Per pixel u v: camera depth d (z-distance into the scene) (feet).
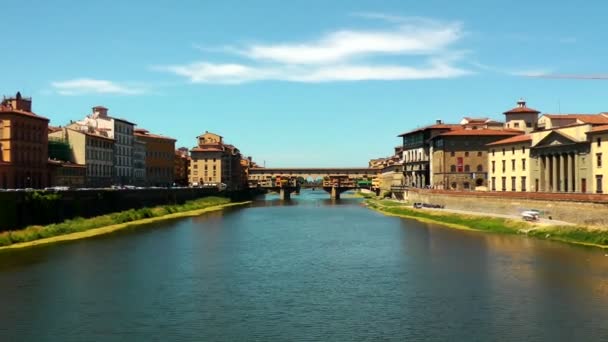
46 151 468.34
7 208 314.96
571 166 411.75
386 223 454.81
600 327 159.84
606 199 314.96
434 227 413.18
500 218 400.26
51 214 357.20
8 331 159.63
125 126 644.69
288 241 338.34
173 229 401.70
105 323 166.40
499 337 153.17
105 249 295.28
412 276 227.40
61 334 157.28
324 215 552.00
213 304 186.29
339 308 181.47
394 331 158.61
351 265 253.85
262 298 194.08
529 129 630.74
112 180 606.14
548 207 370.73
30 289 204.54
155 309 180.55
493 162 523.70
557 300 187.01
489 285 208.85
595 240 298.15
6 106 464.65
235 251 295.07
